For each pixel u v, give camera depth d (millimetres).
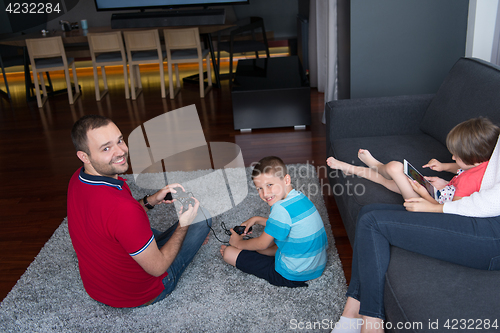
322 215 2326
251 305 1705
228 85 5363
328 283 1791
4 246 2303
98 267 1587
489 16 2625
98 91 5055
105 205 1409
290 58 4953
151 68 6543
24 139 3963
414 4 2713
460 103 2039
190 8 6062
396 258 1391
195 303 1742
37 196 2861
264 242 1768
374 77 2912
